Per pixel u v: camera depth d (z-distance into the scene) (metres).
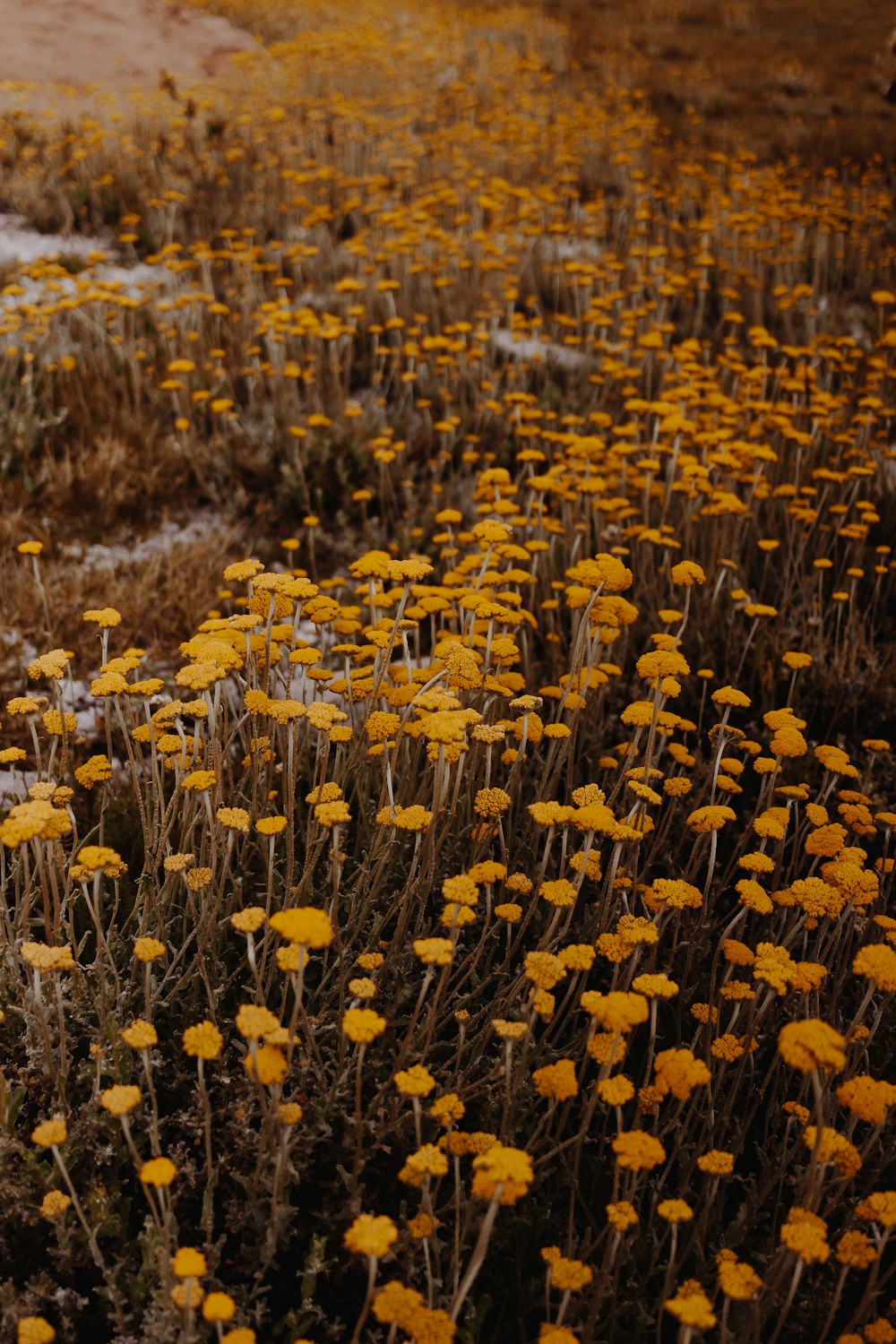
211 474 5.13
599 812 2.08
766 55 19.30
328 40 13.86
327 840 2.68
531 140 10.55
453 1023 2.31
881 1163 1.93
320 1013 2.17
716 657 3.80
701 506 4.27
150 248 8.22
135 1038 1.66
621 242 8.76
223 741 2.64
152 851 2.39
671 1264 1.59
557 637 3.52
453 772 2.53
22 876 2.44
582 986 2.09
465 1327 1.76
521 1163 1.46
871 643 3.83
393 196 8.27
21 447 4.85
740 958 2.02
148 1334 1.65
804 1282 1.86
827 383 5.64
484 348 5.72
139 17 13.28
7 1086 1.96
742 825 3.08
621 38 19.52
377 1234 1.42
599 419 4.53
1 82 11.31
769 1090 2.25
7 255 7.71
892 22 22.34
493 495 3.91
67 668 2.63
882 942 2.40
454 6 20.80
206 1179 1.96
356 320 6.41
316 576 4.38
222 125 9.21
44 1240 1.87
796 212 7.64
